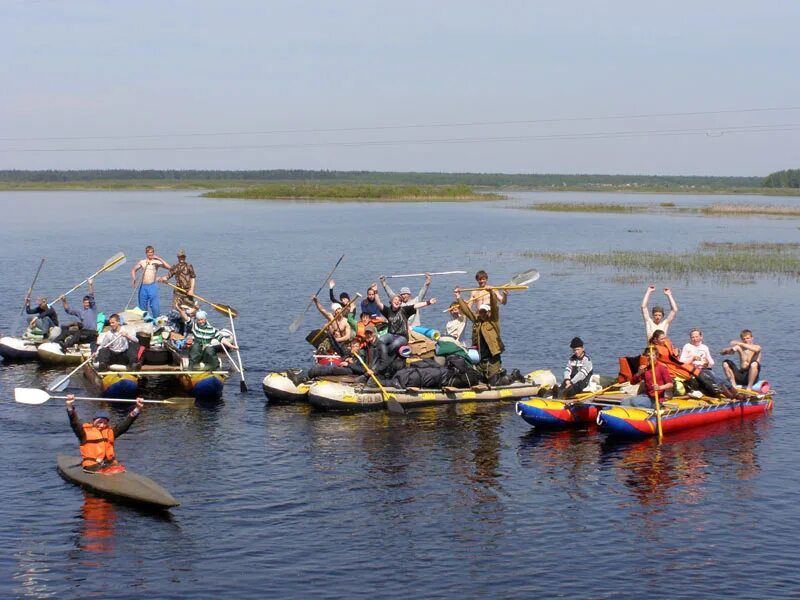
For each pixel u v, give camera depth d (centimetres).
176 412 2023
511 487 1573
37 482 1570
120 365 2123
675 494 1542
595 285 4097
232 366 2433
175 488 1559
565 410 1900
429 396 2062
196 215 9819
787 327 3061
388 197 15475
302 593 1209
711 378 1966
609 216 10125
